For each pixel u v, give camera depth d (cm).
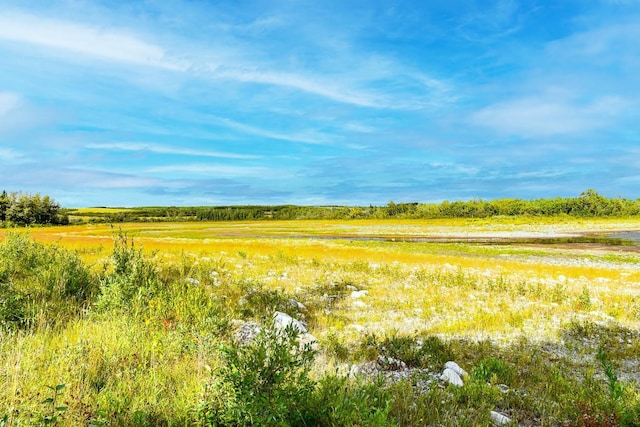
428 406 635
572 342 1125
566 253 4372
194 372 643
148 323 859
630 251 4609
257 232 8875
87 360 633
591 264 3478
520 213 14312
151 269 1253
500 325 1273
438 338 1079
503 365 855
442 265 2945
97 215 17575
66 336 742
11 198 11650
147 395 537
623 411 601
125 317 852
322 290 1802
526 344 1089
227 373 478
